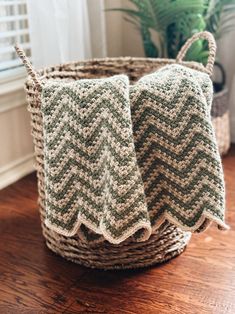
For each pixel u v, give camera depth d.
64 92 0.93
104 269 1.08
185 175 0.94
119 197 0.87
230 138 1.95
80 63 1.38
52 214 0.95
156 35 1.91
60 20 1.46
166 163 0.95
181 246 1.13
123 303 0.96
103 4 1.77
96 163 0.92
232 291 0.98
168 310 0.93
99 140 0.91
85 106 0.91
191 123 0.93
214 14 1.66
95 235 0.99
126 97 0.90
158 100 0.93
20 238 1.24
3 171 1.58
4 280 1.05
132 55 2.06
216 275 1.04
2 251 1.18
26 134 1.66
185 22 1.57
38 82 0.98
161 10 1.56
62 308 0.95
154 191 0.97
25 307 0.96
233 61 1.87
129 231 0.87
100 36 1.75
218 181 0.93
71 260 1.11
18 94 1.57
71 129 0.92
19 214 1.38
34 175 1.67
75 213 0.94
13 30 1.55
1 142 1.56
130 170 0.87
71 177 0.93
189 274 1.05
